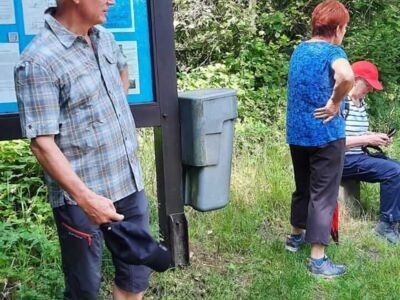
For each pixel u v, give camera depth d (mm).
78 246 2668
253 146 6273
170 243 3943
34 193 4672
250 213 4820
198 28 8383
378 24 8562
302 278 3951
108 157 2574
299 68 3955
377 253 4492
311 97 3883
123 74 2926
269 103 7531
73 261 2703
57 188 2623
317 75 3850
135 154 2750
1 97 3479
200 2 8461
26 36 3492
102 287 3686
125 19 3676
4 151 4805
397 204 4676
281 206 5059
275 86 7832
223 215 4711
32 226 4188
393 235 4715
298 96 3957
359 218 5094
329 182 3996
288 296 3750
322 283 3969
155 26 3725
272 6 8953
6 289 3543
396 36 8469
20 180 4703
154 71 3760
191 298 3715
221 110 3797
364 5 8812
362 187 5492
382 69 8039
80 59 2457
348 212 5117
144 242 2475
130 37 3703
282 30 8562
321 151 3943
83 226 2639
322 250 4082
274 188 5195
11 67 3484
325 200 4027
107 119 2553
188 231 4297
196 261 4152
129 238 2451
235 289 3830
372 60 8023
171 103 3811
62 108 2455
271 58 8047
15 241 3896
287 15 8742
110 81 2588
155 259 2480
